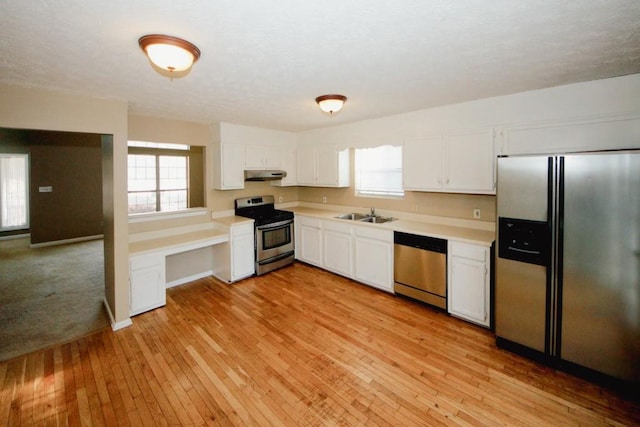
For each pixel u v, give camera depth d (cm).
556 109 269
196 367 244
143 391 218
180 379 230
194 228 430
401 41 175
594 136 253
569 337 232
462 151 327
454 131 331
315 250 479
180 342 280
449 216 376
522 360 251
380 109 354
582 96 256
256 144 469
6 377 231
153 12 140
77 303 368
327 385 223
